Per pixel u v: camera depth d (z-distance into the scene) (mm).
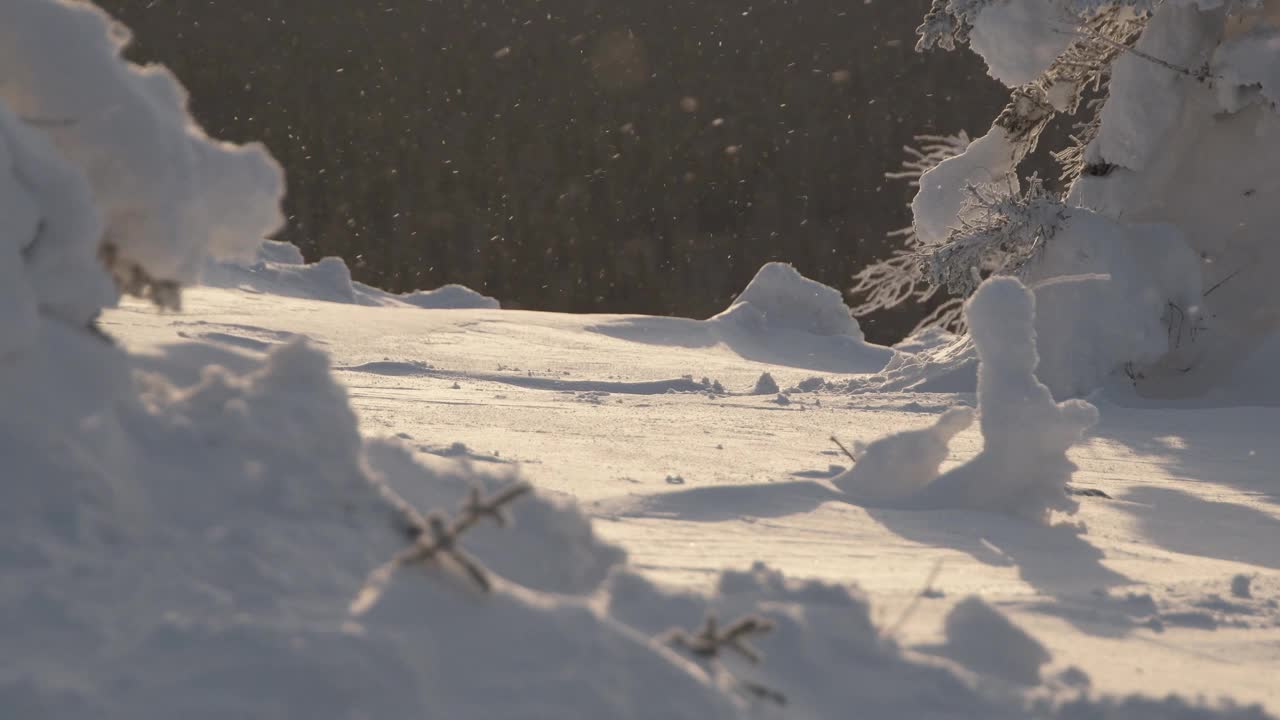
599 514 8250
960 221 27219
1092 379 24438
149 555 3443
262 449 4062
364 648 2975
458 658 3115
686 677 3252
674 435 15109
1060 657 5133
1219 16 25484
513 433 13883
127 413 4098
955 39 26078
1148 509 11492
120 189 4840
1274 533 10430
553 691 3059
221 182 5160
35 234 4492
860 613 4406
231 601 3268
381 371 24172
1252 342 24547
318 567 3568
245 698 2836
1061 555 8258
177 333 23016
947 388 24531
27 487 3543
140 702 2789
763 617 4117
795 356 40875
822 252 124000
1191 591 6848
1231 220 25719
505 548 4445
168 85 5238
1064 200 27016
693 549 7090
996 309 10039
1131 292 24828
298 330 28953
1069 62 27234
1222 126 26047
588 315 42156
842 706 3818
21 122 4609
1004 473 10008
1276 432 19625
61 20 4879
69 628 3041
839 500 9602
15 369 4051
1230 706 4273
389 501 4086
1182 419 21547
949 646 4695
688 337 40531
